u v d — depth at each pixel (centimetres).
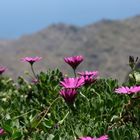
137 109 561
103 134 508
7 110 673
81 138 459
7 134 544
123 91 561
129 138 489
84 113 624
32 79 795
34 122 560
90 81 693
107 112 611
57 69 780
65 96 582
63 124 579
